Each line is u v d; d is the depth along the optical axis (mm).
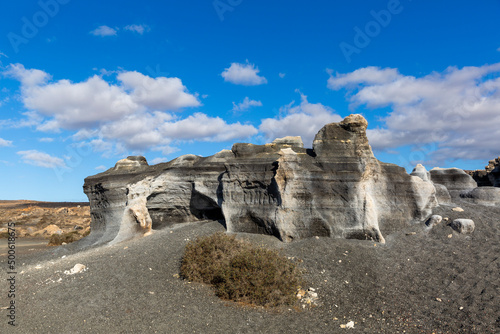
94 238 20250
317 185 16031
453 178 20828
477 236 15422
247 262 11625
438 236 15789
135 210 18125
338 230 15727
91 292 11062
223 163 18875
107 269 12758
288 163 16141
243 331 9383
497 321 10219
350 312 10961
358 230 15695
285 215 15781
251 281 11164
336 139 16828
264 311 10562
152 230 18922
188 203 19516
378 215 16531
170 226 19328
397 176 17516
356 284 12594
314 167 16250
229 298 11188
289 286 11523
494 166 23422
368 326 10156
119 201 19750
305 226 15727
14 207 80438
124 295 10898
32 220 45000
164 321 9562
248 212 16750
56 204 90062
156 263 13383
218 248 13445
